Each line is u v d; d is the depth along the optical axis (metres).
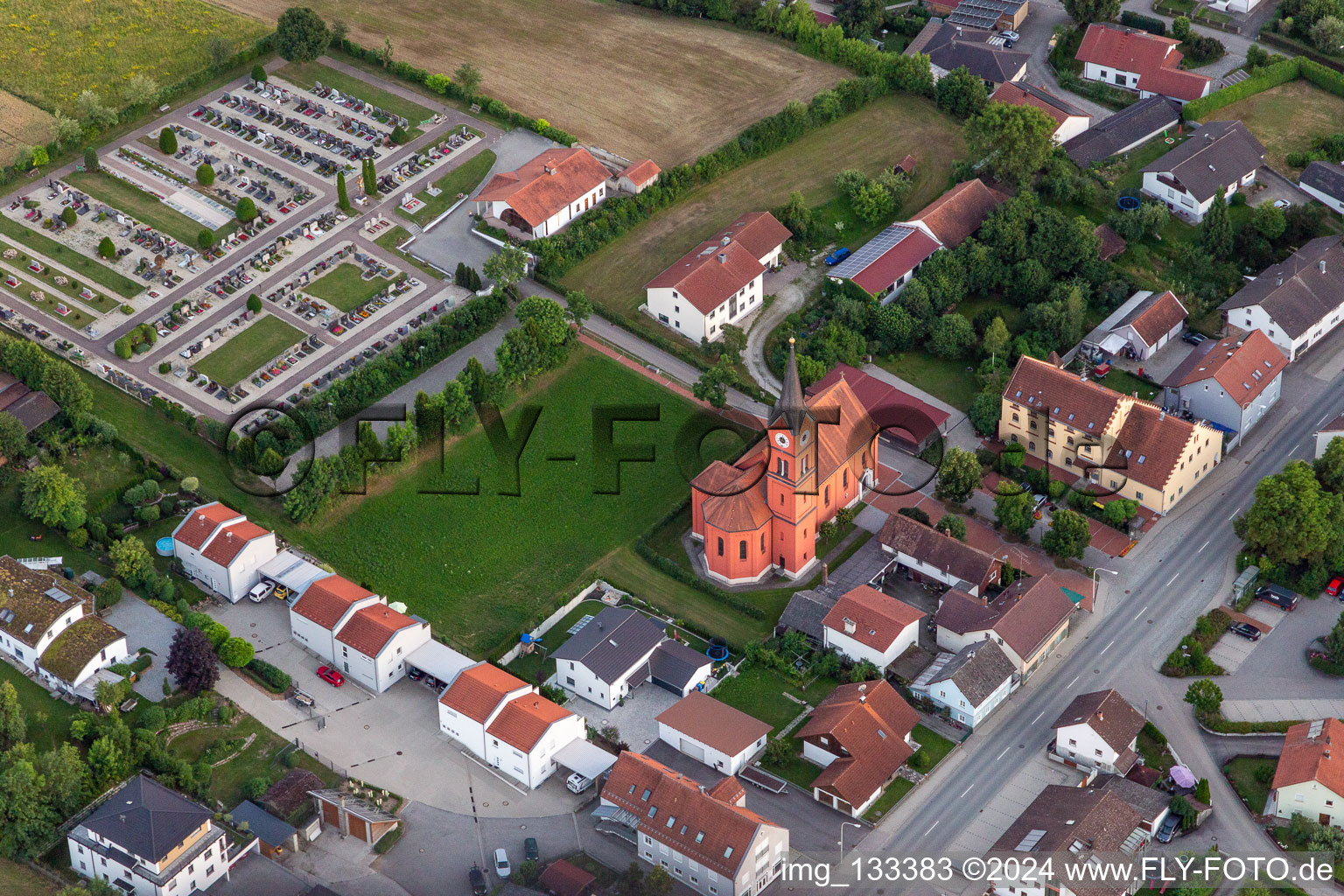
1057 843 170.25
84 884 170.25
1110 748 184.62
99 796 178.38
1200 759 189.12
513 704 188.12
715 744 186.38
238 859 174.38
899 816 183.12
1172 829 178.38
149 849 165.62
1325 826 176.88
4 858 173.12
